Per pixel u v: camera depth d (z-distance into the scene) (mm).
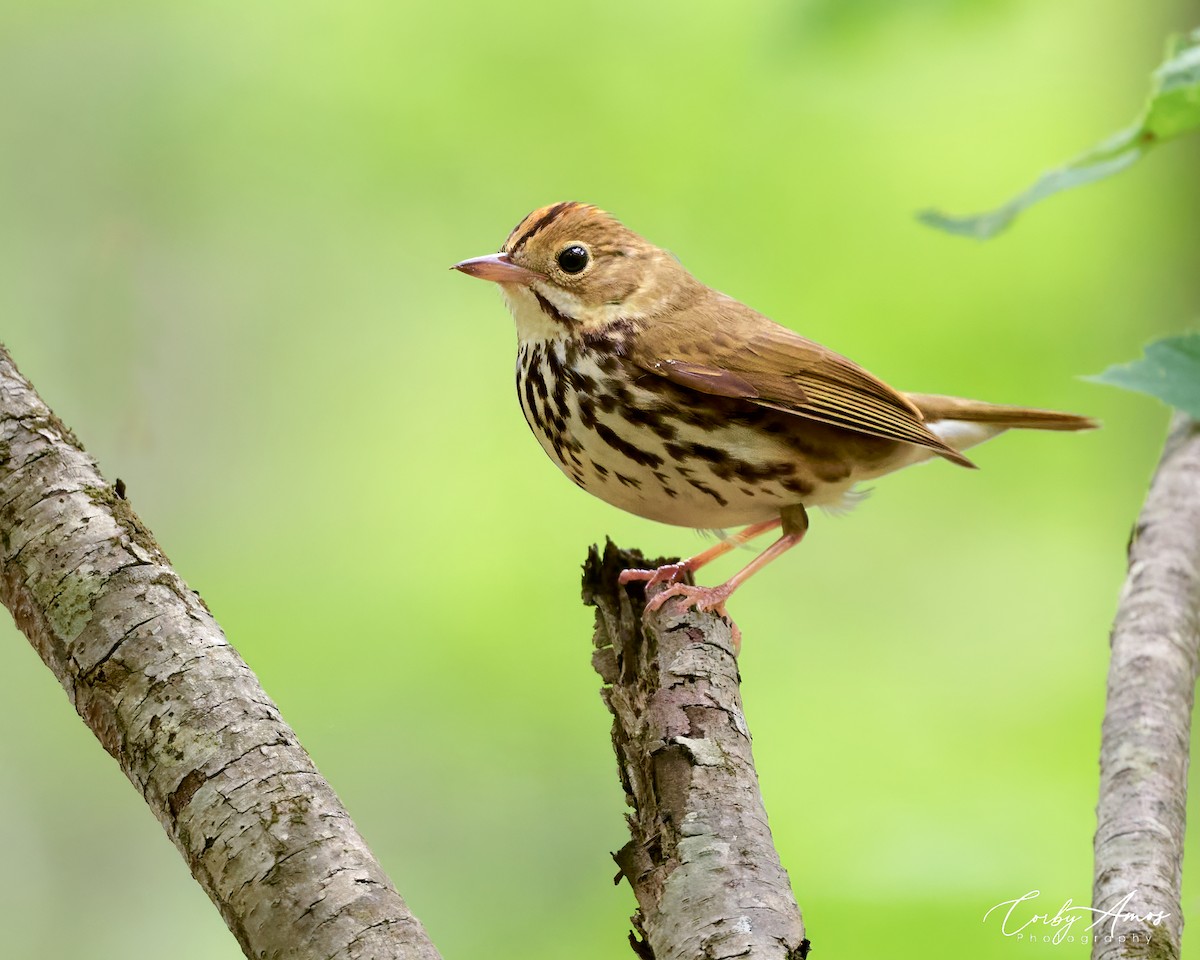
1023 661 13836
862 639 14141
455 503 14211
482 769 13070
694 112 14008
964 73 13461
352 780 12977
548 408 8555
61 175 14336
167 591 4957
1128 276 13461
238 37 14273
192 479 14289
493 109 14016
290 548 14133
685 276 8797
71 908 13477
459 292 14555
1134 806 5938
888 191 14141
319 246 14508
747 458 8344
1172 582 7234
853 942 9258
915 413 8930
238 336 14477
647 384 8328
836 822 11070
